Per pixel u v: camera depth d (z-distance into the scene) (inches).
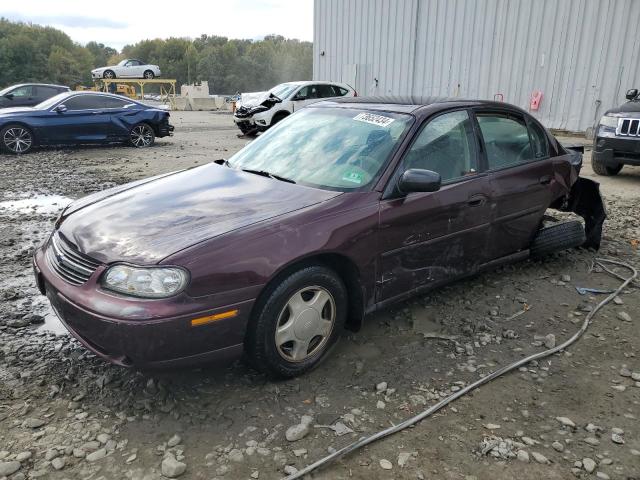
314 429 105.4
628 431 107.3
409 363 130.3
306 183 137.3
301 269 117.0
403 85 765.9
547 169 181.3
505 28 646.5
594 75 589.9
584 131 608.7
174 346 102.3
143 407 111.0
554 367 130.5
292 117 174.1
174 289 101.3
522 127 179.0
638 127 339.9
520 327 150.4
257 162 155.3
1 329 144.3
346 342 139.3
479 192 153.5
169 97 1601.9
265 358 115.0
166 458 95.8
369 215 126.9
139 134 546.9
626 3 553.3
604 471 96.6
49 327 147.2
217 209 122.7
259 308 111.9
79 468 94.2
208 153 506.0
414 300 164.7
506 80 659.4
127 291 102.1
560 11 599.5
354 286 130.0
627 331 149.0
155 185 145.5
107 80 1721.2
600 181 365.7
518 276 186.4
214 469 94.7
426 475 94.4
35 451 97.9
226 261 105.7
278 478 92.8
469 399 116.9
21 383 118.7
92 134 513.0
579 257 205.8
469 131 158.1
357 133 149.3
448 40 702.5
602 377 126.4
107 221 121.4
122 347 101.0
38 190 325.1
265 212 120.2
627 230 244.2
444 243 146.9
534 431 107.0
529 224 177.9
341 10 824.3
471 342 140.9
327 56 868.0
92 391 116.3
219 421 107.4
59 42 5064.0
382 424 107.6
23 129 475.2
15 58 4498.0
